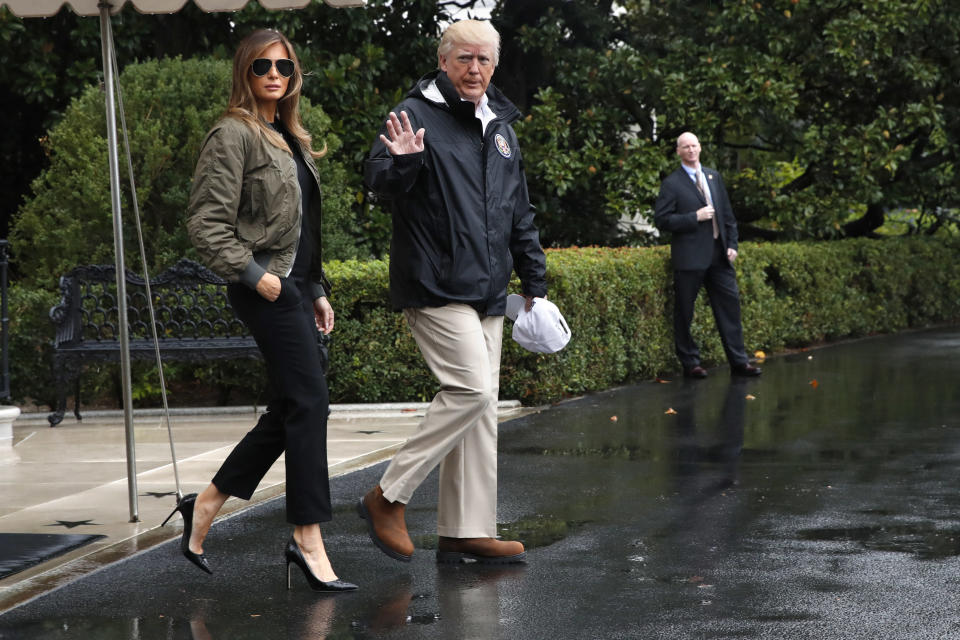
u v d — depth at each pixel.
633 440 11.50
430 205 6.89
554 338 7.48
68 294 12.78
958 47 22.81
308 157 6.62
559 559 7.10
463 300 6.84
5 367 11.80
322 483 6.44
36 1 8.34
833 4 21.25
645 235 22.16
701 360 18.05
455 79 6.96
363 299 13.74
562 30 21.94
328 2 8.48
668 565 6.93
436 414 6.86
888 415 12.93
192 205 6.23
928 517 8.13
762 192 22.02
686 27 22.30
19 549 7.25
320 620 5.92
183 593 6.41
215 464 10.20
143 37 18.81
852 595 6.28
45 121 18.45
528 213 7.50
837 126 22.09
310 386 6.40
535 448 11.09
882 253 23.78
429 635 5.67
